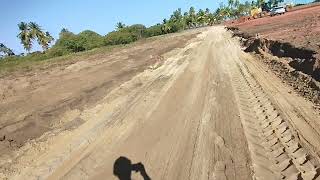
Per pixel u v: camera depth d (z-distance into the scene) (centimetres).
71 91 1742
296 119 1073
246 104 1295
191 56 2647
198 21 13438
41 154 975
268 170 789
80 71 2416
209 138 984
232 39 3791
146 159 885
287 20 4103
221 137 984
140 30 6831
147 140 1009
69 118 1294
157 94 1525
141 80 1884
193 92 1501
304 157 823
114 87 1752
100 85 1822
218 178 764
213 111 1219
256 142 942
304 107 1181
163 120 1172
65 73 2394
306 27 2678
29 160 940
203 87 1576
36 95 1717
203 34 5512
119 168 848
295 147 883
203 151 904
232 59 2350
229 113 1189
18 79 2322
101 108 1395
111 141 1023
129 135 1059
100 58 3178
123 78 1975
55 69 2697
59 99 1587
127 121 1195
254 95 1403
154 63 2469
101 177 810
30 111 1418
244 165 813
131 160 885
